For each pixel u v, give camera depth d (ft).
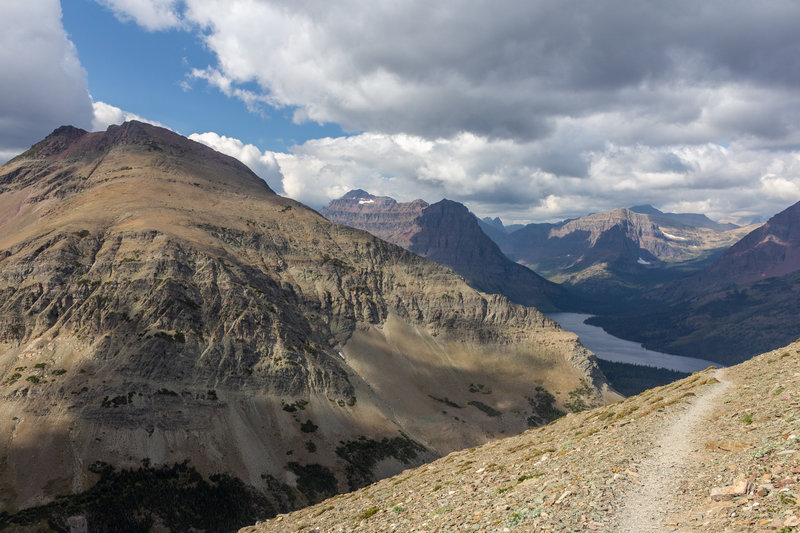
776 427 102.94
